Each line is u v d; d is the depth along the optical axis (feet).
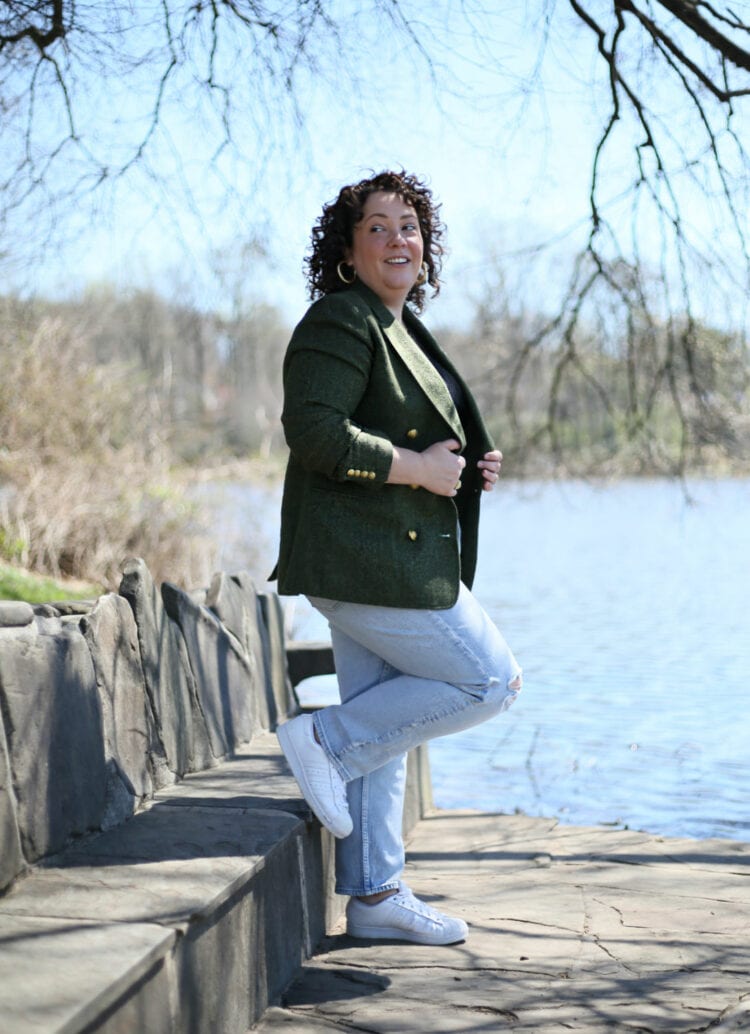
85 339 34.27
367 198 9.95
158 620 11.78
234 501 37.40
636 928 11.25
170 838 9.60
